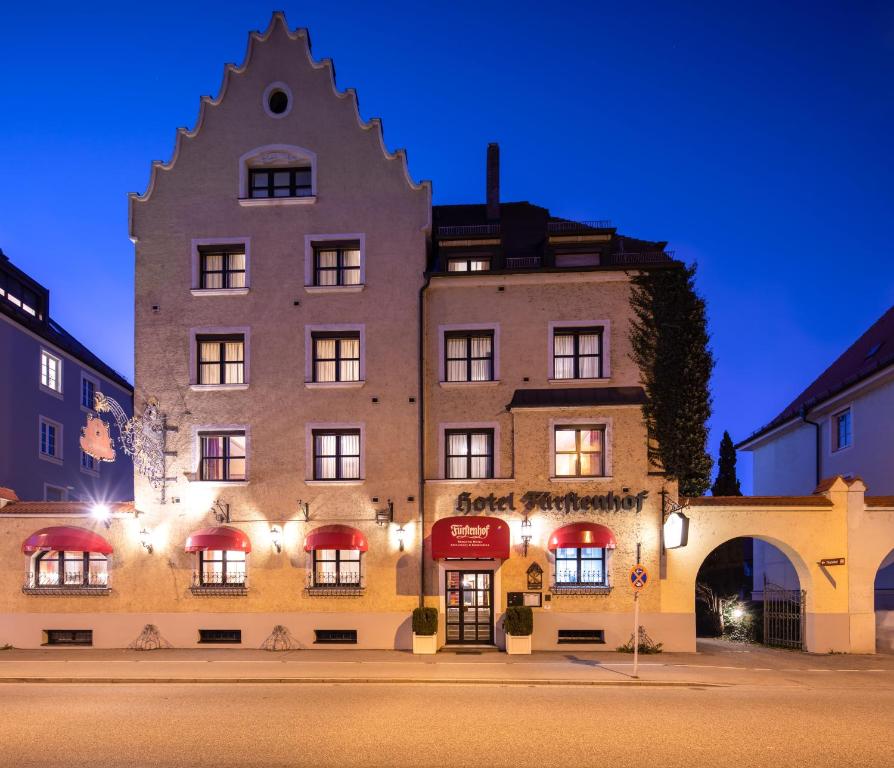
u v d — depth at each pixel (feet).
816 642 74.13
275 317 80.89
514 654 71.77
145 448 79.46
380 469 78.43
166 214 82.48
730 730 41.68
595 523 75.87
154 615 77.41
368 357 79.97
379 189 81.66
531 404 77.05
